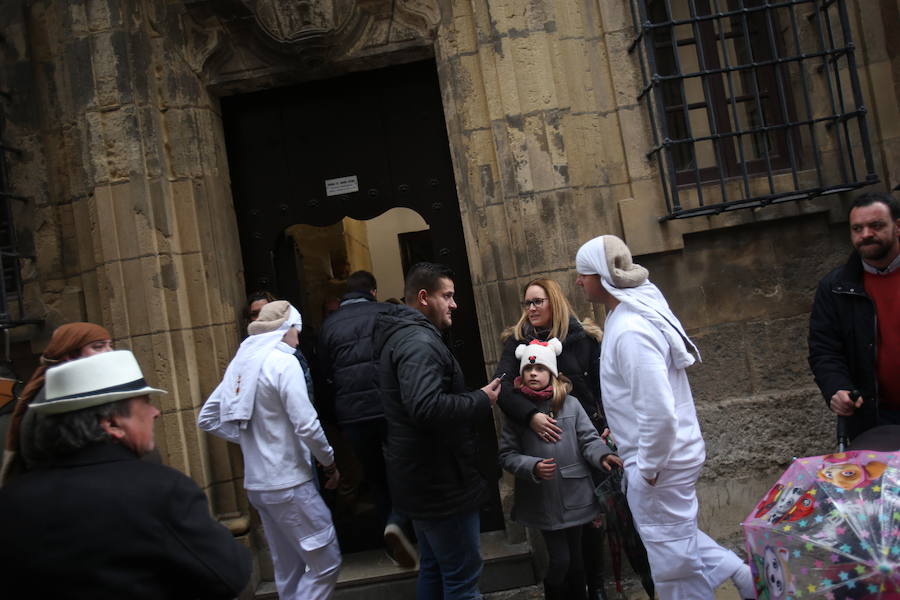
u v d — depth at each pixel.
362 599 4.20
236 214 4.73
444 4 4.35
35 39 4.54
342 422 4.07
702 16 4.25
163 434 4.17
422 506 2.98
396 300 5.16
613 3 4.40
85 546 1.52
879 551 1.82
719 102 4.51
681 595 2.75
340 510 4.86
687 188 4.34
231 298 4.50
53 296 4.45
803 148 4.48
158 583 1.57
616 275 2.80
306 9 4.30
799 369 4.32
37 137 4.50
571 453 3.33
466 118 4.32
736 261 4.35
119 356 1.77
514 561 4.16
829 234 4.35
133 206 4.21
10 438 1.99
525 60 4.20
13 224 4.43
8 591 1.51
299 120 4.71
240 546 1.72
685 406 2.80
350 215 4.68
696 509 2.81
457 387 3.05
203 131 4.48
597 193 4.32
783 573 1.99
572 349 3.57
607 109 4.39
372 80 4.68
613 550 3.33
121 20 4.27
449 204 4.63
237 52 4.52
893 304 3.06
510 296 4.23
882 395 3.11
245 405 3.47
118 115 4.25
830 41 4.17
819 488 2.04
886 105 4.32
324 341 4.14
